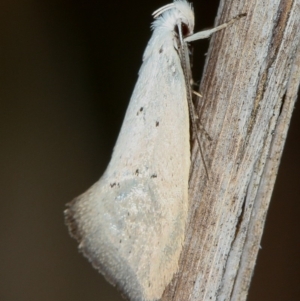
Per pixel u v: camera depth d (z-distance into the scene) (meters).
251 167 0.06
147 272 0.06
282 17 0.06
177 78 0.06
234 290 0.06
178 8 0.06
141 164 0.06
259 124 0.06
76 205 0.06
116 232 0.06
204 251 0.06
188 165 0.06
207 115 0.06
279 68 0.06
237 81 0.06
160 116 0.06
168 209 0.06
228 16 0.06
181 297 0.06
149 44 0.06
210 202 0.06
